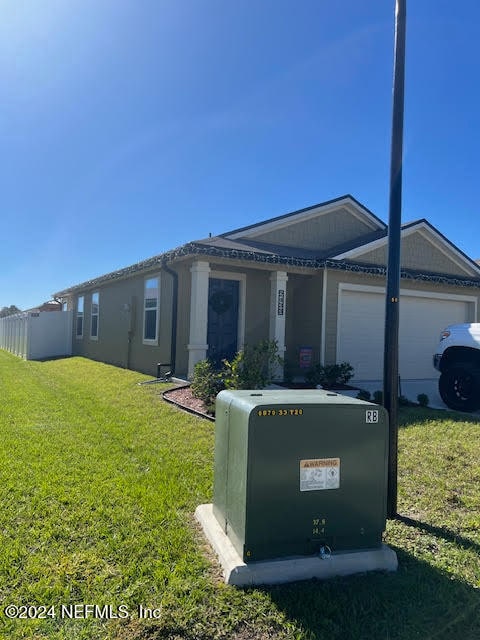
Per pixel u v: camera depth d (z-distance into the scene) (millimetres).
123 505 3699
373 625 2338
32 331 19688
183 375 10867
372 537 2869
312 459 2736
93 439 5785
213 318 11500
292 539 2715
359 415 2820
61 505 3678
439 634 2287
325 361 11141
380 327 12117
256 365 7840
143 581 2652
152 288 12508
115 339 15055
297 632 2271
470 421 6816
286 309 12234
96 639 2199
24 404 8227
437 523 3539
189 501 3822
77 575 2703
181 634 2244
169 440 5750
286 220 12625
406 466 4824
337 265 10969
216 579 2688
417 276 11828
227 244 10945
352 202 13555
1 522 3367
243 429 2736
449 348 8289
